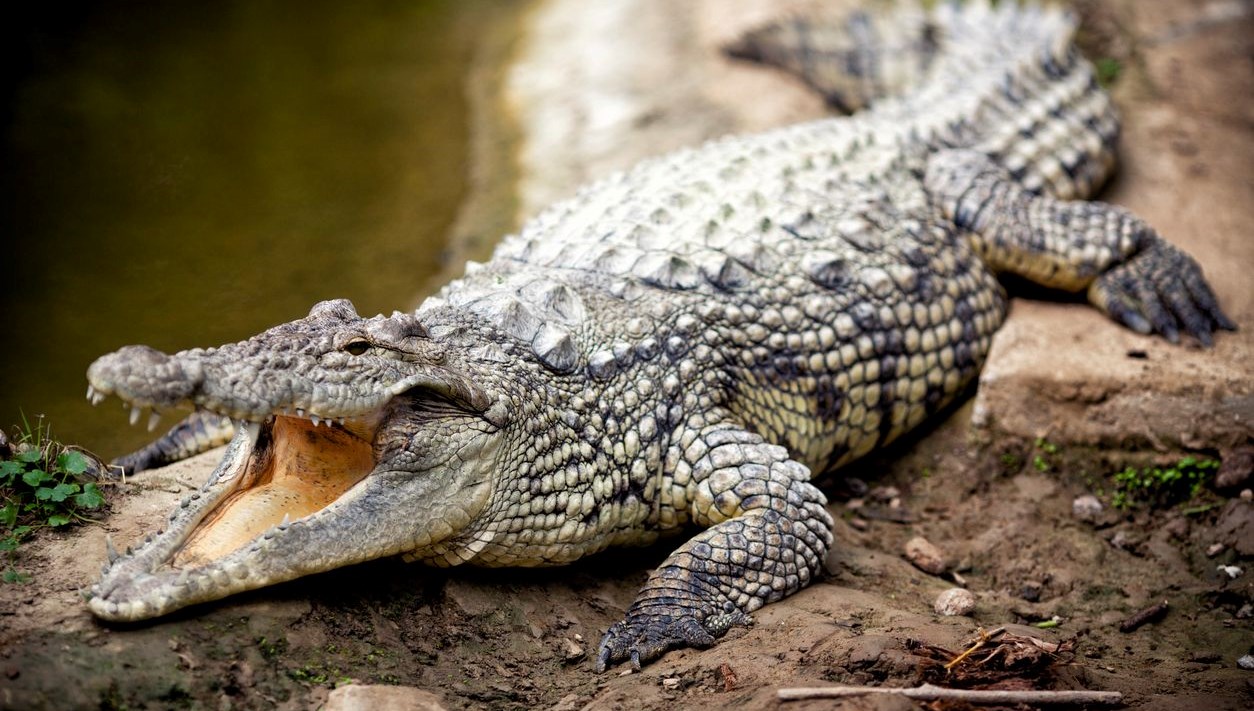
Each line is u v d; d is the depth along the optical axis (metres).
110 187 14.51
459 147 15.93
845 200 10.66
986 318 10.92
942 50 15.53
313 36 19.22
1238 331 10.93
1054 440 10.31
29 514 7.47
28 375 11.20
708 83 17.17
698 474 8.66
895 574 9.09
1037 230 11.04
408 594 7.73
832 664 7.04
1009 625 8.00
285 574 6.86
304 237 13.75
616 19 19.33
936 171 11.45
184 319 12.09
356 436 7.58
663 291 9.21
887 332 10.05
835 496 10.27
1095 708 6.61
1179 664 7.81
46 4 18.81
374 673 7.08
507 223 14.01
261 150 15.66
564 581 8.51
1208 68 16.20
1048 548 9.55
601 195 10.75
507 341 8.23
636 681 7.27
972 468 10.40
